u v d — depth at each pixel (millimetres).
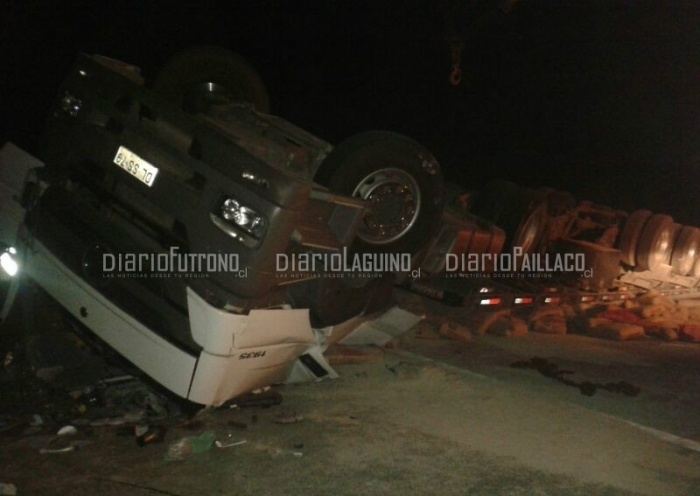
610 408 7500
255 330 5414
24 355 6359
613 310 13008
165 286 5426
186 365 5277
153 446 5305
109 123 5898
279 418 6082
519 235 11430
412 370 7793
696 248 15227
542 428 6582
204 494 4715
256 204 5070
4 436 5246
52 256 5867
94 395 5875
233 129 6848
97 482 4734
